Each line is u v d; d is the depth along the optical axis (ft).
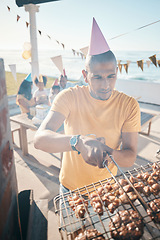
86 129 4.58
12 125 18.44
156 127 19.02
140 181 3.27
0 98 1.60
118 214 2.64
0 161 1.49
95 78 3.90
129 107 4.38
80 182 4.72
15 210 1.83
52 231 6.67
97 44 3.67
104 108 4.42
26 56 10.33
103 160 2.99
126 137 4.54
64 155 5.05
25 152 12.89
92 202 2.96
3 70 1.77
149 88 27.81
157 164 3.52
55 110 4.35
